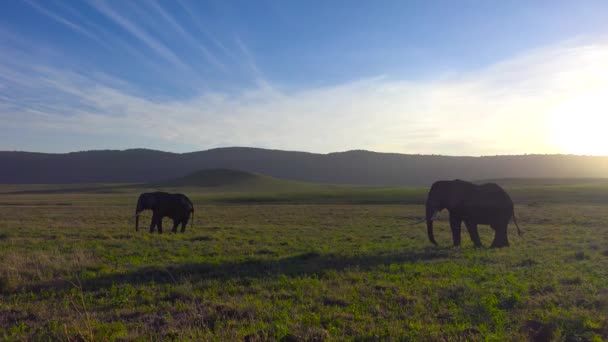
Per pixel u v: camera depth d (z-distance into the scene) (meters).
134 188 146.88
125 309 8.55
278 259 14.38
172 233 23.84
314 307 8.59
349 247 17.55
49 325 7.56
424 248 17.25
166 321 7.74
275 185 159.38
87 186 164.50
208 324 7.65
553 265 12.70
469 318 7.73
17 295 9.69
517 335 6.87
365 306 8.56
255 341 6.71
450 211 18.28
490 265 12.92
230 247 17.48
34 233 22.80
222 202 72.25
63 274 11.88
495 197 17.48
